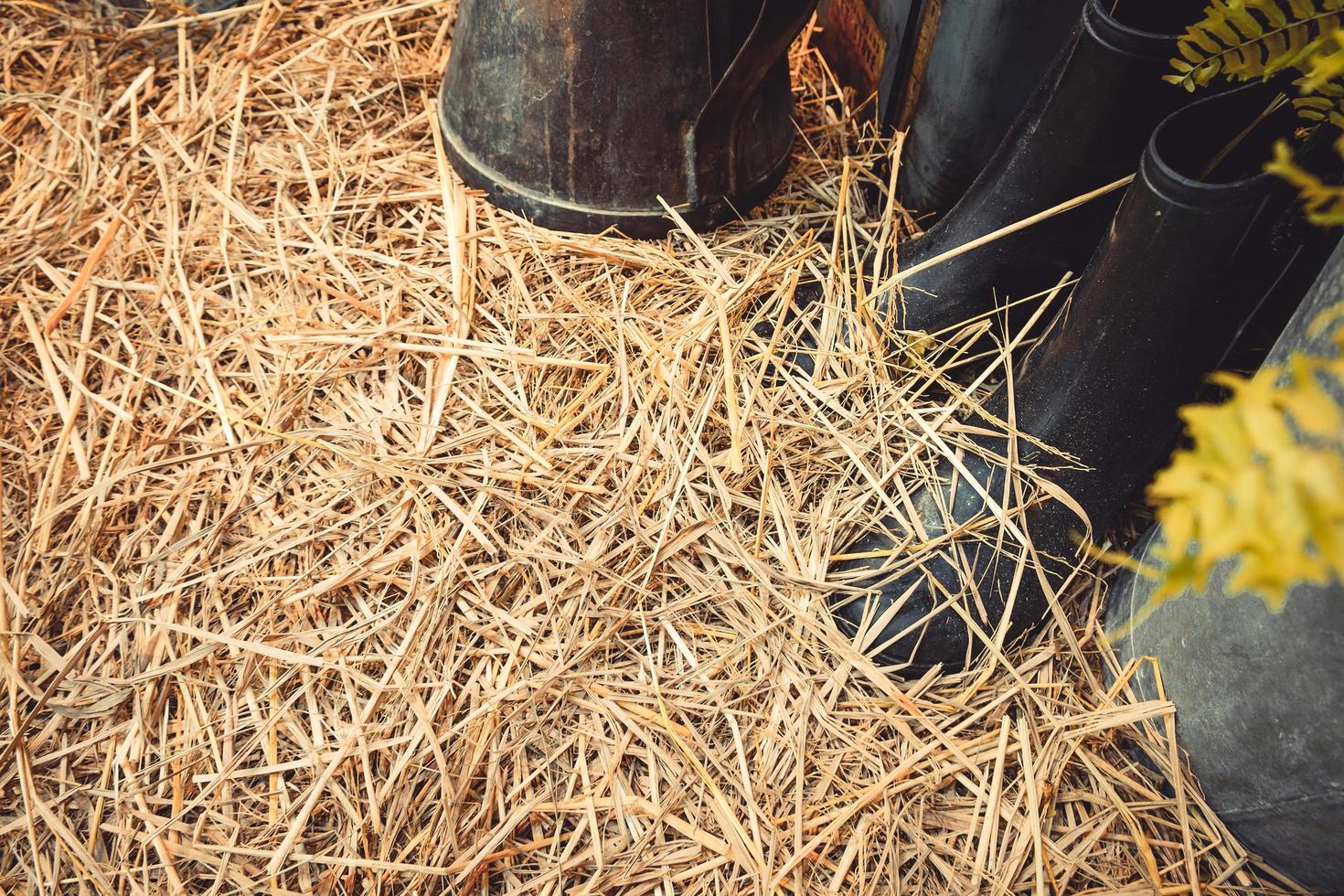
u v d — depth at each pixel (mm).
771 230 1315
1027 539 1016
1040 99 1050
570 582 1026
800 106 1492
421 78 1465
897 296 1204
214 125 1401
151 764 964
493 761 945
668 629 1023
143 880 912
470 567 1039
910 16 1251
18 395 1200
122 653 1009
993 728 1000
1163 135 867
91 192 1356
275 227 1278
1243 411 419
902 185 1376
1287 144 856
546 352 1184
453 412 1143
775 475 1119
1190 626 923
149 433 1149
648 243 1279
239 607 1049
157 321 1235
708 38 1152
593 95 1171
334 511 1083
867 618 1021
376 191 1340
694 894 909
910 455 1085
